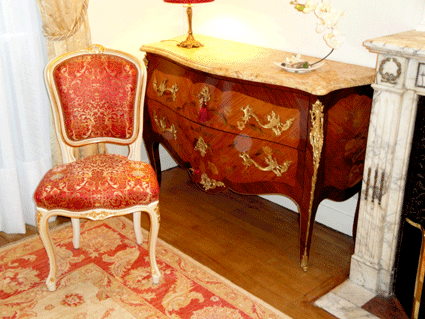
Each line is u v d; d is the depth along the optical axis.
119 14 3.52
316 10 2.63
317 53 3.11
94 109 2.82
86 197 2.45
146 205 2.54
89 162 2.72
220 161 3.03
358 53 2.90
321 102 2.42
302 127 2.55
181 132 3.26
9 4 2.86
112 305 2.56
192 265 2.89
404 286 2.52
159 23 3.79
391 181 2.43
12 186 3.14
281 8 3.20
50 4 2.88
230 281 2.75
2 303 2.58
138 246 3.08
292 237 3.23
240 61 2.94
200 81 2.95
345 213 3.23
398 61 2.21
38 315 2.49
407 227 2.46
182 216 3.46
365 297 2.63
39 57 3.08
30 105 3.13
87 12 3.26
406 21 2.63
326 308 2.54
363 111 2.72
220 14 3.61
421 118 2.25
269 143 2.73
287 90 2.54
